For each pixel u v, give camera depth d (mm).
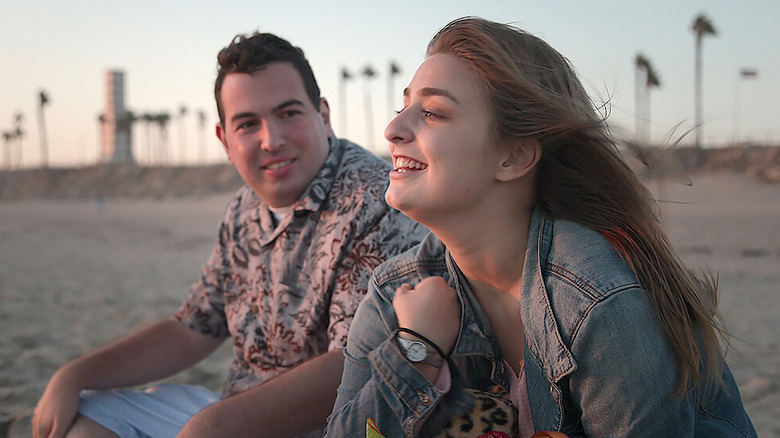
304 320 1946
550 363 1213
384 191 1921
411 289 1397
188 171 63000
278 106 1942
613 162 1260
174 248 15914
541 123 1201
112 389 2123
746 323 5863
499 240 1271
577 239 1230
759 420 3191
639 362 1135
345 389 1441
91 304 7164
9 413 3316
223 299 2250
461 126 1193
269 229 2061
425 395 1287
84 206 51500
